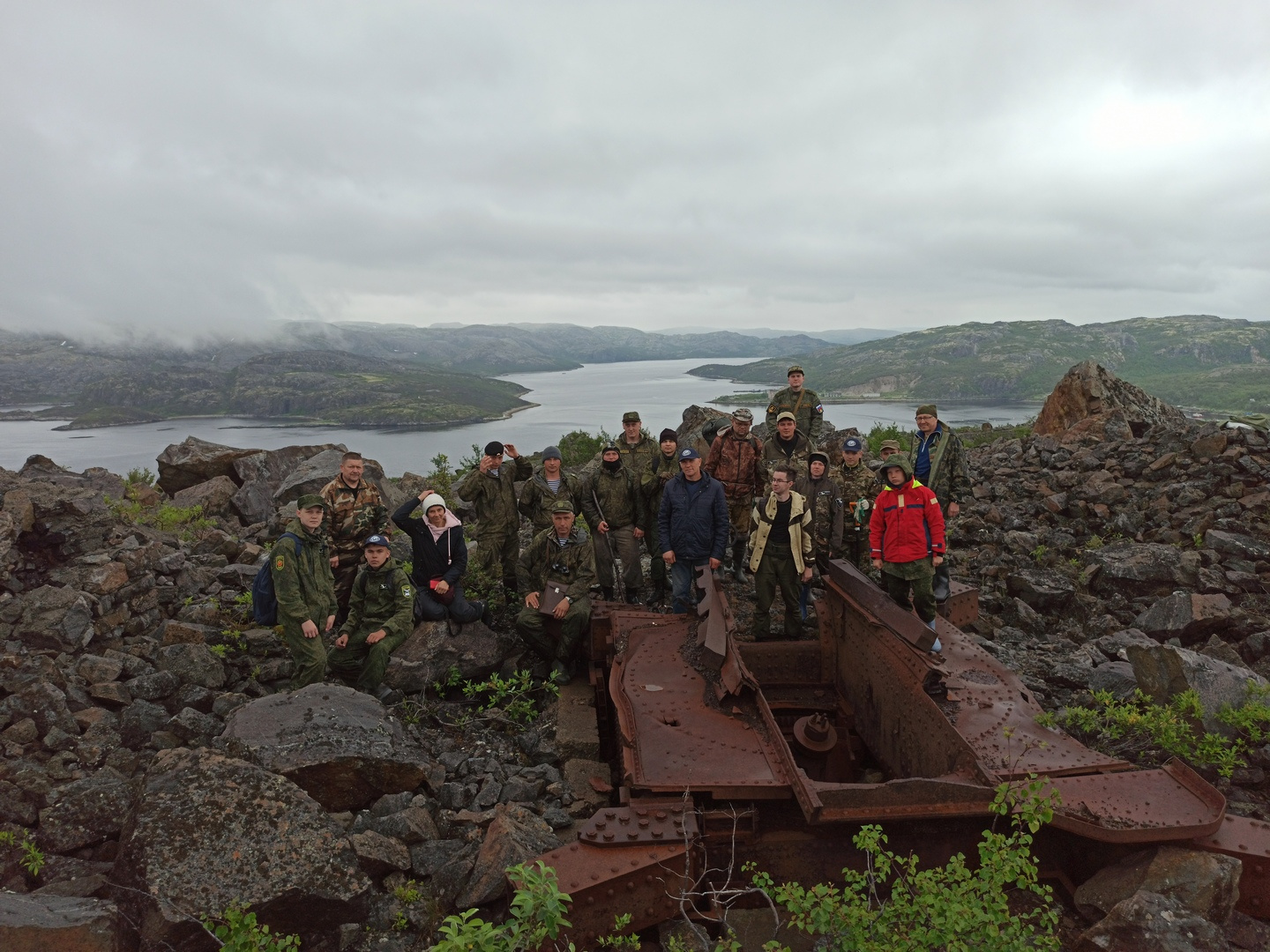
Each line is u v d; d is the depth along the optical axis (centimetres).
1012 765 406
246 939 312
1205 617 663
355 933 371
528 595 669
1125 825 367
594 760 552
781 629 760
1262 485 923
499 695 620
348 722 478
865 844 336
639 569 795
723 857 403
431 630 655
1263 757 469
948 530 1010
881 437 1797
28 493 648
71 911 329
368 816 448
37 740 476
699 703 489
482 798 487
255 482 1161
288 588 567
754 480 856
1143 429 1400
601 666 646
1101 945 338
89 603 594
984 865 323
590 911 356
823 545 773
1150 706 520
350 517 680
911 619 485
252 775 398
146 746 501
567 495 798
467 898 380
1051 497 1073
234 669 616
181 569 724
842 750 551
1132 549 831
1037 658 688
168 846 363
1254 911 365
